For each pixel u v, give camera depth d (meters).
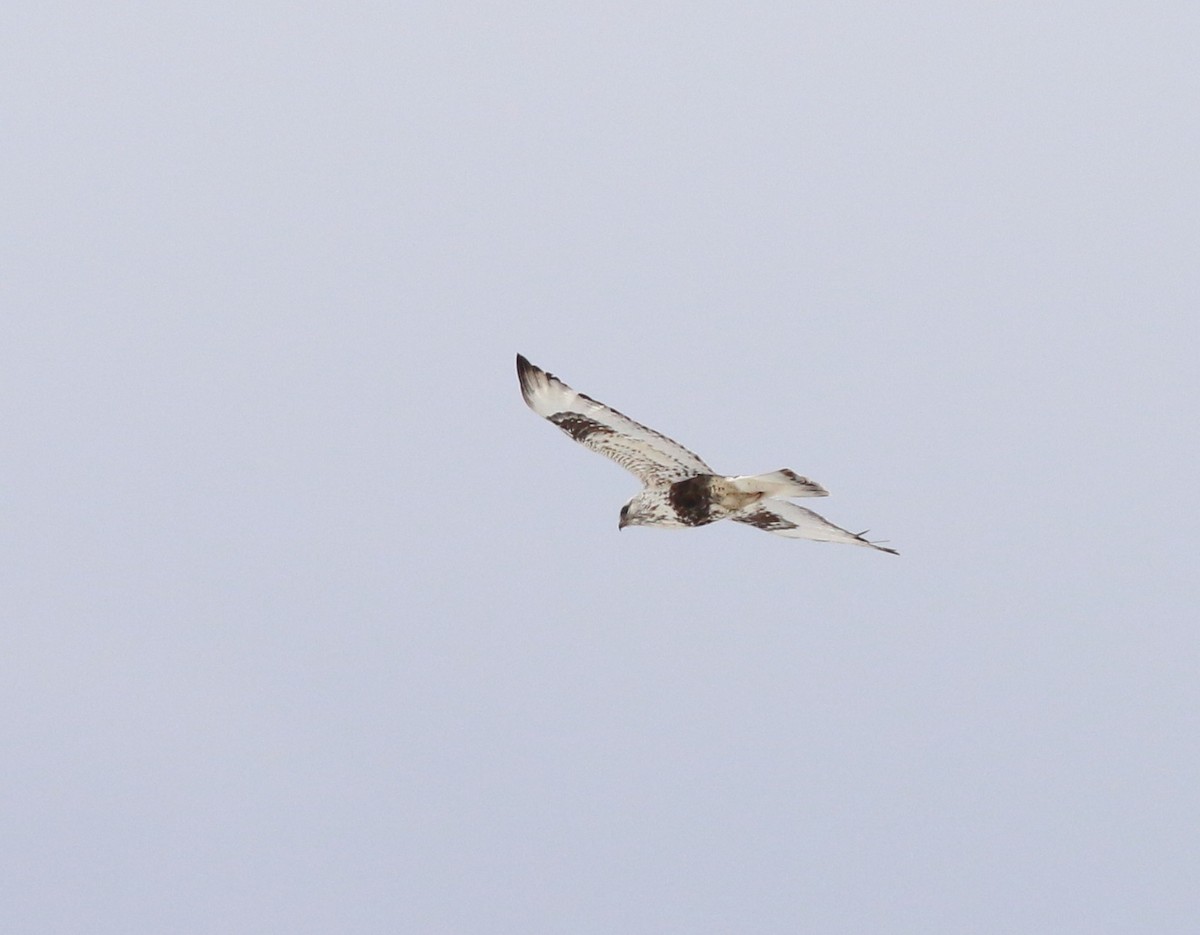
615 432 48.03
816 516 51.78
